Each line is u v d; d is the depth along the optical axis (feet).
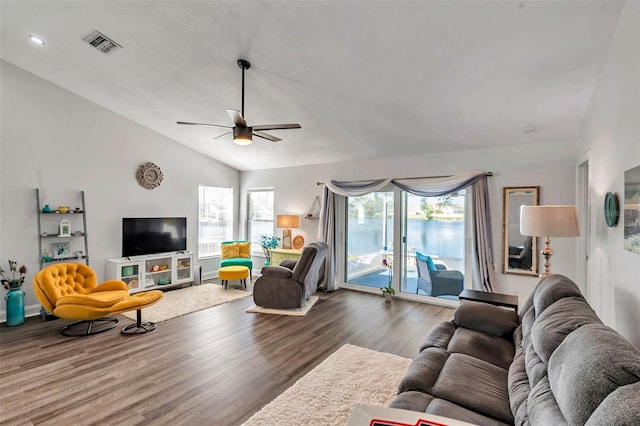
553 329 5.08
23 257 13.76
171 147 19.39
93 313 11.19
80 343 10.89
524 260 13.48
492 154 14.26
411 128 13.55
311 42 9.21
